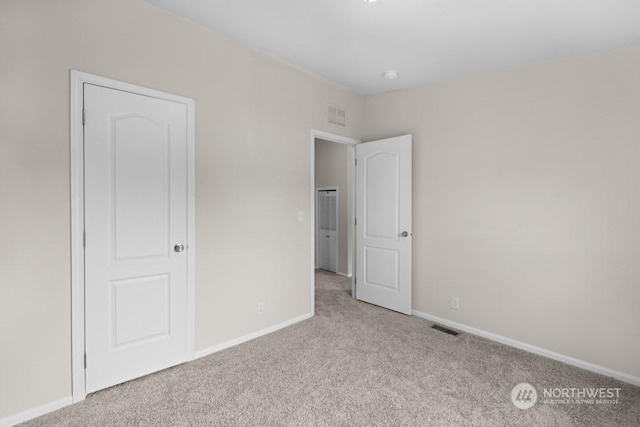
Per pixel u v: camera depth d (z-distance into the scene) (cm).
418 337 303
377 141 381
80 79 196
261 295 302
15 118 175
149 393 209
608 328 243
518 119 286
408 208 355
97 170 204
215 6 221
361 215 404
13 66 174
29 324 182
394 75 324
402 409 196
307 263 346
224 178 270
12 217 176
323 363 251
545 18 218
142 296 226
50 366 189
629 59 235
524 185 282
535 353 276
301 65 317
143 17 221
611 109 241
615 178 239
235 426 179
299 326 326
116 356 215
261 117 296
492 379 232
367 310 377
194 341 254
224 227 271
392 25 236
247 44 278
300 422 183
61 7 188
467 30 238
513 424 184
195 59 249
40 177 183
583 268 254
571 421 188
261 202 299
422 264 354
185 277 247
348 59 298
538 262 276
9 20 172
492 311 303
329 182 600
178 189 241
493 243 301
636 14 206
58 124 189
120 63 212
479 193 310
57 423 179
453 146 328
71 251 195
